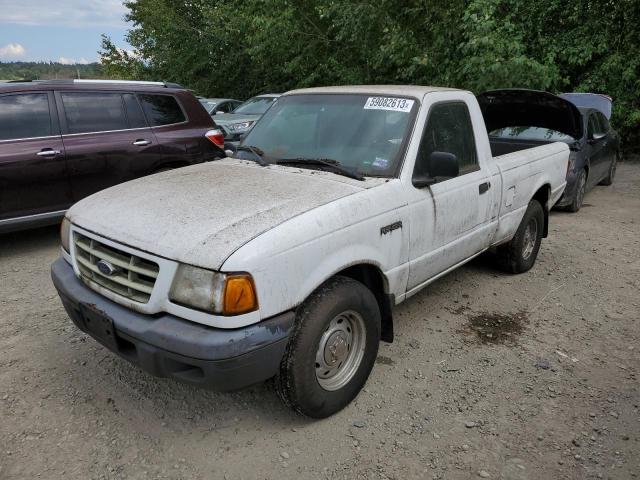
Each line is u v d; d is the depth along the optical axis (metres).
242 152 3.97
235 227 2.62
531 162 5.02
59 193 5.89
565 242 6.63
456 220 3.90
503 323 4.34
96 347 3.80
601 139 8.99
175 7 23.06
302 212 2.81
